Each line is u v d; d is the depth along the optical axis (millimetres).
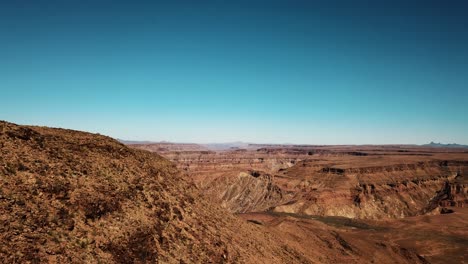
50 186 19234
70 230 17281
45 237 15992
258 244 35031
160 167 32625
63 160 22812
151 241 20328
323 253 60031
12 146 21453
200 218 28344
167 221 23578
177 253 21234
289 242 50719
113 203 20969
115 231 19172
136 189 24391
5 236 14852
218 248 25391
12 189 17625
